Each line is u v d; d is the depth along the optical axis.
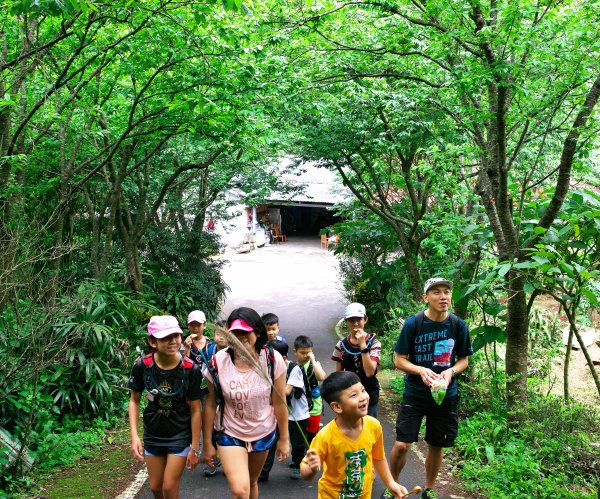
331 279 25.16
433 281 4.96
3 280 6.62
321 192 29.77
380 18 10.38
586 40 7.49
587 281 6.80
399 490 3.80
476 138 9.60
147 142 11.58
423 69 10.90
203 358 5.89
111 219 11.55
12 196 8.12
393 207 14.77
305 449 6.29
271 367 4.47
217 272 17.05
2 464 6.02
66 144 10.75
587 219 7.00
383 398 9.83
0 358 6.81
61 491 6.06
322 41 11.16
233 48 8.67
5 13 7.91
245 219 34.06
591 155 11.59
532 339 12.62
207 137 10.87
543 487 5.69
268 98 9.90
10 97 7.80
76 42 9.20
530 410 7.10
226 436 4.40
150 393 4.47
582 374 11.78
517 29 7.24
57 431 7.81
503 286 7.53
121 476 6.49
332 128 12.09
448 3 7.84
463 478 6.23
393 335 12.28
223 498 5.77
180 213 16.86
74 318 8.73
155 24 8.16
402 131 11.40
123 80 11.24
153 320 4.48
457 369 4.97
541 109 7.91
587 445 6.50
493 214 7.66
